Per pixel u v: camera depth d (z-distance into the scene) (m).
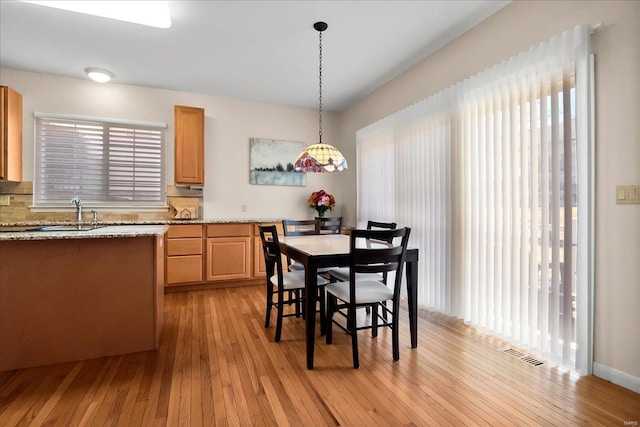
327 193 5.22
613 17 1.88
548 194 2.19
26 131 3.80
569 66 2.04
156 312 2.39
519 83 2.36
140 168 4.26
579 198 1.99
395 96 3.92
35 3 2.50
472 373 2.03
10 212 3.78
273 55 3.37
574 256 2.05
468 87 2.79
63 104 3.93
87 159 4.05
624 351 1.86
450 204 2.99
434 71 3.29
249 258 4.29
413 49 3.24
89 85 4.03
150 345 2.38
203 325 2.86
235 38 3.04
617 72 1.87
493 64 2.64
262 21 2.76
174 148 4.31
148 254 2.38
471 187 2.77
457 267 2.90
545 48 2.16
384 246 2.54
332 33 2.96
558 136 2.12
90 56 3.40
